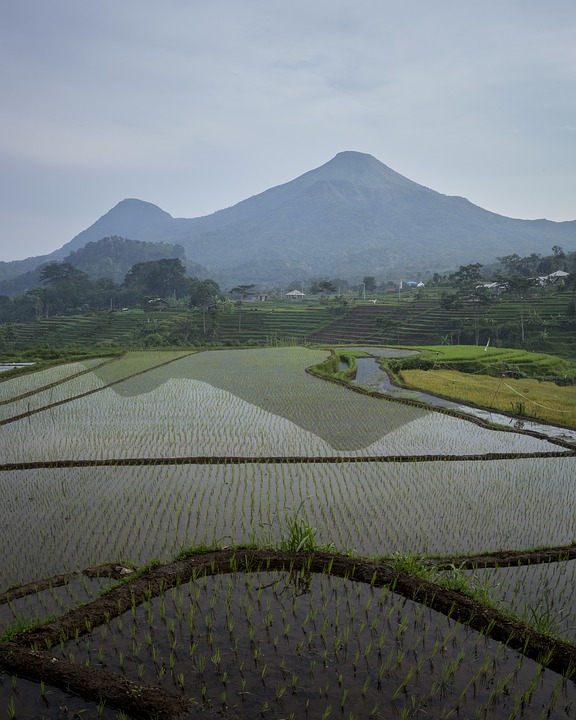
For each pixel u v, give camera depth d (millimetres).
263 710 5047
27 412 21469
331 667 5730
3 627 6648
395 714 5074
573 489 12664
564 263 127125
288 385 28656
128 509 10992
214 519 10445
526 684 5617
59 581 7832
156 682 5469
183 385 28719
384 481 13047
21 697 5223
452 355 46875
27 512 10852
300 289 177375
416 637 6320
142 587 7234
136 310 119625
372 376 37188
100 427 18844
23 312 130875
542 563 8914
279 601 7062
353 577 7719
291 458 14758
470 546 9516
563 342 66750
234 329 90250
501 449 16297
